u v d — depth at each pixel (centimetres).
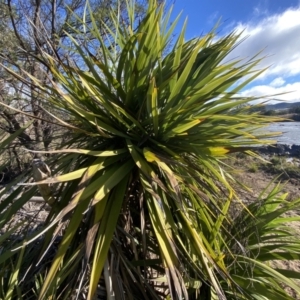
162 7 181
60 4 633
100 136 184
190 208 195
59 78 174
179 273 143
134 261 181
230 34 190
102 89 181
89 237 142
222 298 145
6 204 189
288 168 920
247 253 199
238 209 220
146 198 169
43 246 169
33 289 172
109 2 548
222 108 177
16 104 497
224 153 163
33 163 167
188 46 199
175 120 175
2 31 567
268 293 183
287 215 530
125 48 176
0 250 195
